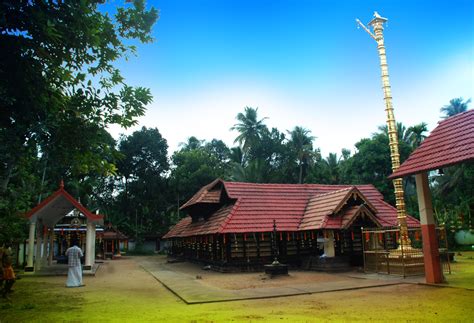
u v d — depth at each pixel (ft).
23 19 22.56
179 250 105.19
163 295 39.58
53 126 28.53
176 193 158.61
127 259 120.16
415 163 39.24
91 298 37.52
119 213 156.76
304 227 62.18
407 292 35.73
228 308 30.66
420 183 41.32
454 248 102.53
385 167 115.14
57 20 24.14
